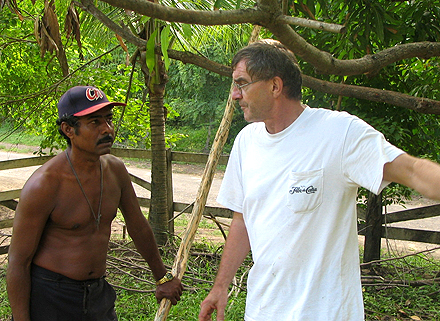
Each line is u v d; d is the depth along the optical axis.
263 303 1.72
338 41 3.46
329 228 1.60
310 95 4.60
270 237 1.70
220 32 5.23
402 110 4.40
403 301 4.09
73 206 2.01
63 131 1.99
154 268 2.37
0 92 5.57
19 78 5.57
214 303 1.97
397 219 4.80
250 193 1.78
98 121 1.97
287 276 1.65
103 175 2.12
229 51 5.79
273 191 1.70
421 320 3.68
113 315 2.35
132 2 1.36
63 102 1.97
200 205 2.35
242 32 5.12
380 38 2.89
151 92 5.02
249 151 1.86
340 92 2.70
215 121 16.23
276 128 1.73
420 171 1.39
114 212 2.18
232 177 2.00
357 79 4.47
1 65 5.54
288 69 1.66
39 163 5.61
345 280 1.61
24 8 5.47
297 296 1.64
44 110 5.54
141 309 3.67
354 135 1.56
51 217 1.99
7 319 3.50
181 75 15.87
